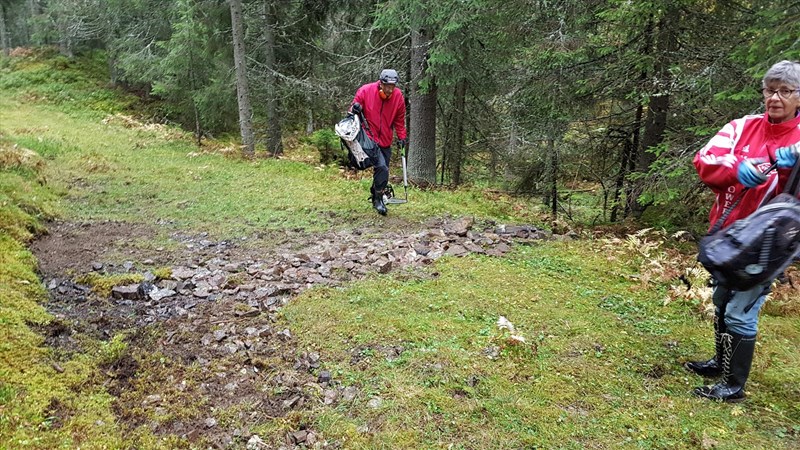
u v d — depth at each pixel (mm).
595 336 3865
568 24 8148
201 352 3623
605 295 4652
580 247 6004
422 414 2961
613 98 8875
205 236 6234
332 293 4484
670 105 8062
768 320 4258
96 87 21000
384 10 9445
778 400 3152
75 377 3186
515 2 8453
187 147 12875
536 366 3451
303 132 20000
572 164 9922
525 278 4902
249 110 12688
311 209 7441
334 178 9875
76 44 23781
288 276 4883
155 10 17516
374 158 6805
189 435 2824
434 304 4293
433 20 8852
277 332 3859
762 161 2715
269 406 3080
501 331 3842
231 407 3061
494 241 6008
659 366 3518
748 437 2807
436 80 9664
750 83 5930
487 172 14625
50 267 4941
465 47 9641
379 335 3785
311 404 3076
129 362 3469
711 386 3201
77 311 4117
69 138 12422
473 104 12609
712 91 6418
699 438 2793
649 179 7059
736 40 7031
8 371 3053
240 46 12297
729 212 2869
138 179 9109
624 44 7969
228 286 4695
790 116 2648
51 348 3447
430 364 3422
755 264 2590
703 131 6340
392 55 11875
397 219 6938
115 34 20703
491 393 3148
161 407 3045
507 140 11969
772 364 3551
